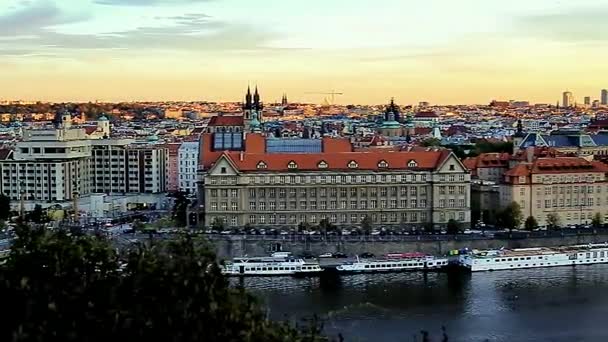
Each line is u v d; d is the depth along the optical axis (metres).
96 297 144.12
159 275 144.62
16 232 160.00
